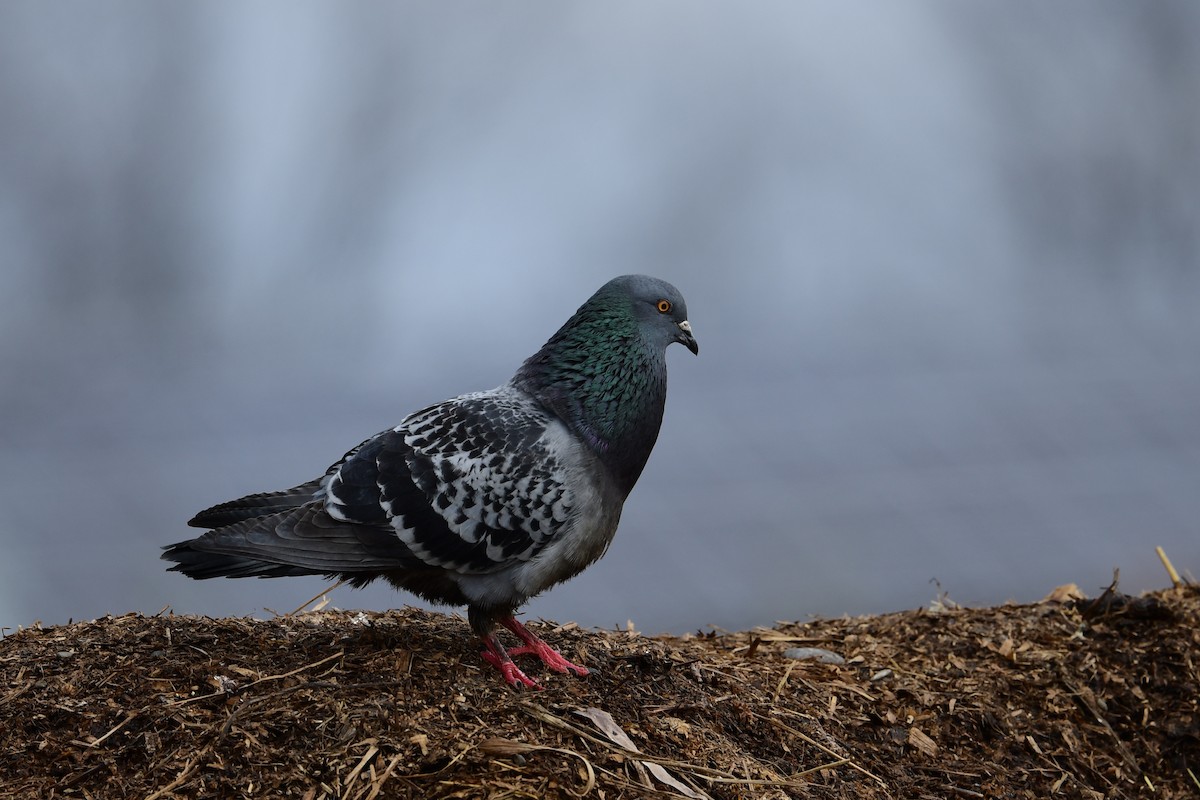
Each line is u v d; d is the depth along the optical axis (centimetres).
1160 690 1168
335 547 954
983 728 1097
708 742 948
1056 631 1241
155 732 869
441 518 959
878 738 1060
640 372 1022
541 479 975
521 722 908
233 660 958
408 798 830
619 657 1040
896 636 1245
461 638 1036
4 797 820
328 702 902
